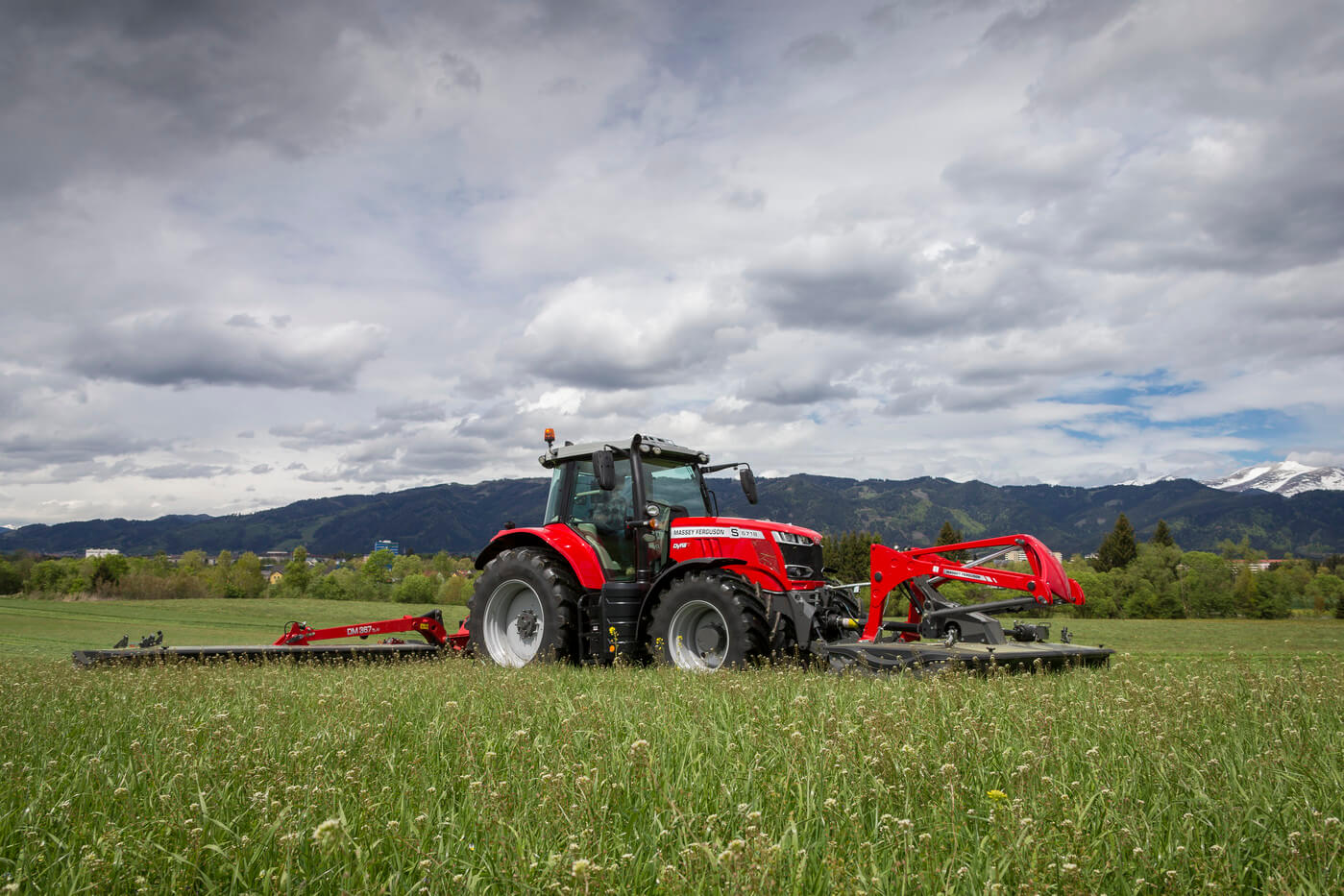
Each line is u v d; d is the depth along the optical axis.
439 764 3.11
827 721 3.44
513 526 9.55
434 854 2.05
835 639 7.43
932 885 1.89
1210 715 3.98
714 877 1.83
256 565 60.12
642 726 3.68
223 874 2.07
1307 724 3.79
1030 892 1.78
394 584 56.53
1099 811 2.41
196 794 2.54
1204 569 54.59
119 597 55.84
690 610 7.66
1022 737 3.49
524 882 1.90
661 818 2.34
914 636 7.55
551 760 3.03
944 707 4.07
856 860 2.04
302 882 1.95
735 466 9.15
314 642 9.69
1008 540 7.11
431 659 8.84
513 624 9.17
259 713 4.29
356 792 2.61
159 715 4.21
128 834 2.25
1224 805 2.46
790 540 7.66
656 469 8.86
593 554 8.59
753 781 2.75
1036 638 7.27
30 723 4.08
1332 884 1.95
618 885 1.93
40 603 35.06
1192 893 1.92
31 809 2.45
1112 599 54.12
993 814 2.29
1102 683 5.13
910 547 7.39
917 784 2.59
